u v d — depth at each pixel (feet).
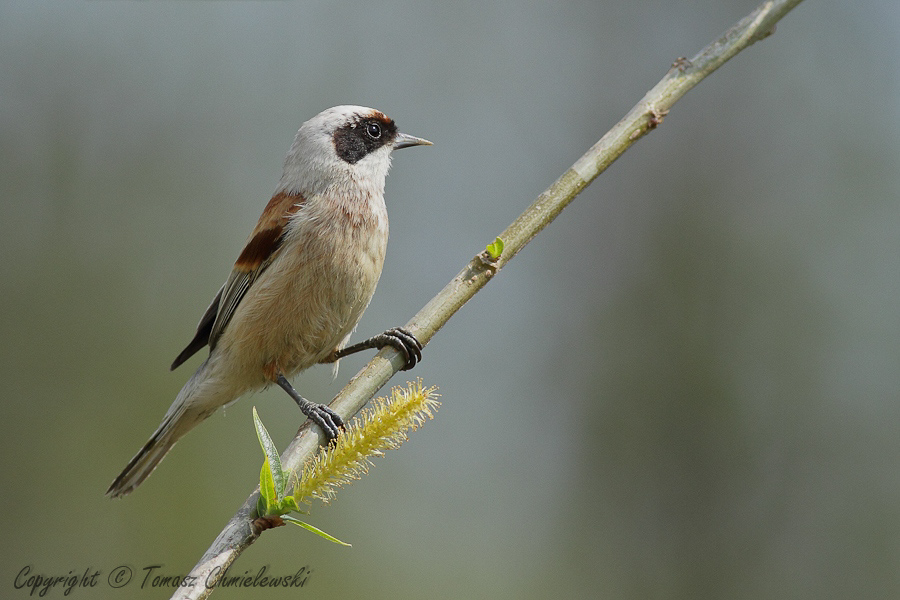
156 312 45.09
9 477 39.99
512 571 40.98
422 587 39.93
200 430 40.29
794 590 38.17
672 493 41.55
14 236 44.57
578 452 44.50
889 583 37.58
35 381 42.32
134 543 38.42
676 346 44.32
